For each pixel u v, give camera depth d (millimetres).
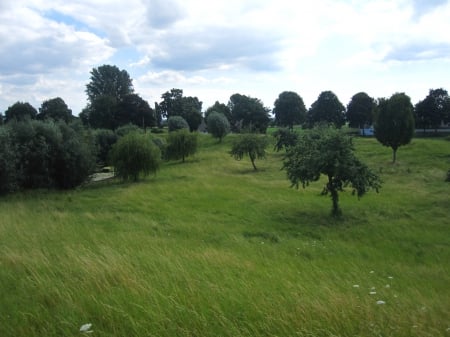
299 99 96062
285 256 11102
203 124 113750
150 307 4270
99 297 4719
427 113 71875
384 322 4078
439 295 6809
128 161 34812
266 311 4273
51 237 10492
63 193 28281
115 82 115500
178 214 19516
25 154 29109
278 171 40094
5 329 3918
